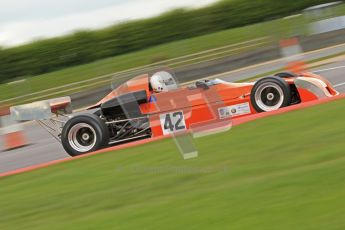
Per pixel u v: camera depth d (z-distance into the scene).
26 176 29.36
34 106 35.31
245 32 84.62
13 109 35.38
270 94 33.50
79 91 72.38
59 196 24.27
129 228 18.95
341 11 77.00
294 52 68.50
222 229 17.55
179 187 22.56
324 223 16.62
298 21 76.06
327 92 34.19
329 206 17.70
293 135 26.69
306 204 18.22
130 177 25.02
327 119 28.38
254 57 72.75
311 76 35.47
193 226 18.16
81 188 24.80
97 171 27.02
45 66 103.38
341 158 22.19
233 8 106.62
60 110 37.25
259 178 21.70
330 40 73.88
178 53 85.50
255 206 18.84
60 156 38.03
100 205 22.06
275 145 25.75
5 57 102.25
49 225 20.81
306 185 19.91
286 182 20.55
